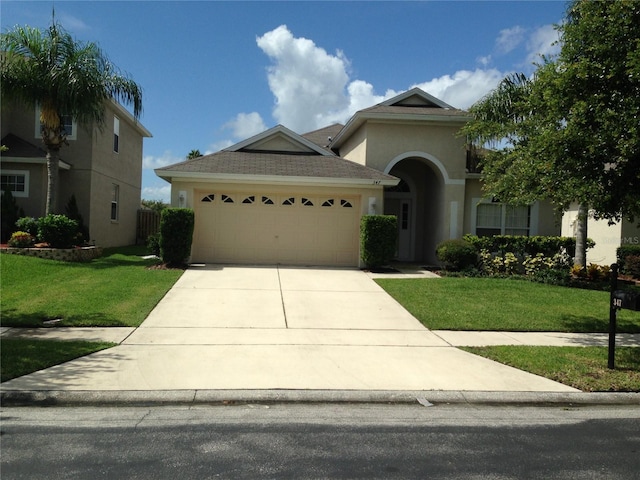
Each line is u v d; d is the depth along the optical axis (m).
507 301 11.12
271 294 11.26
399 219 19.86
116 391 5.56
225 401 5.57
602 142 6.98
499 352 7.47
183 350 7.23
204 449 4.37
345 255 15.99
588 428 5.06
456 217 17.31
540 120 8.83
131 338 7.78
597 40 7.50
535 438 4.77
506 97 15.04
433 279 13.54
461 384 6.16
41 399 5.38
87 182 19.91
